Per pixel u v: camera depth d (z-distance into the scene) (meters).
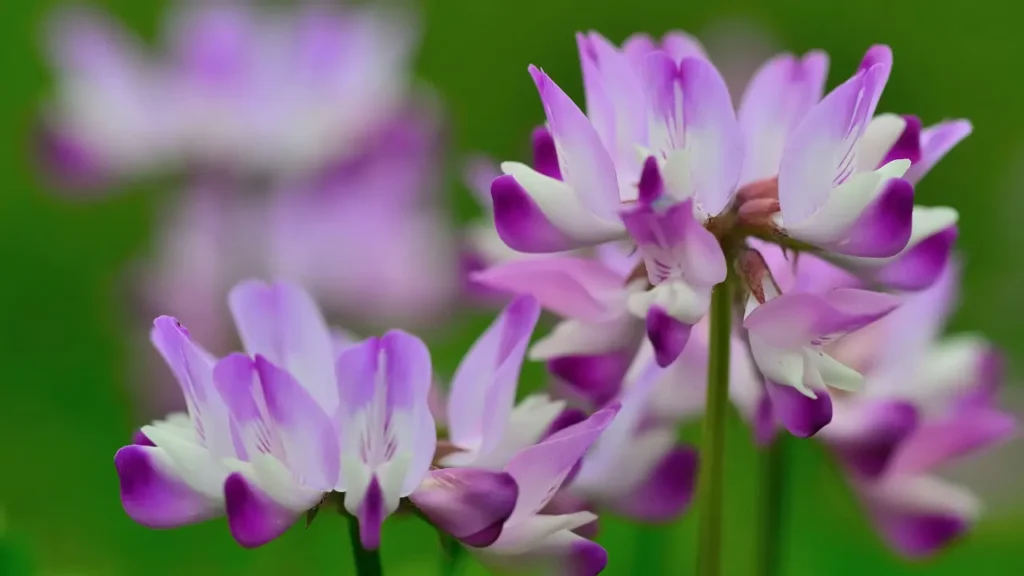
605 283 0.26
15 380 0.47
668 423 0.27
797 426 0.25
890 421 0.28
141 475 0.25
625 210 0.25
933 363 0.29
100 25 0.42
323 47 0.42
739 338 0.26
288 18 0.43
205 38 0.42
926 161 0.26
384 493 0.25
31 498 0.40
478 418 0.26
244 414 0.25
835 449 0.28
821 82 0.26
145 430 0.25
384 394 0.25
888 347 0.29
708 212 0.26
